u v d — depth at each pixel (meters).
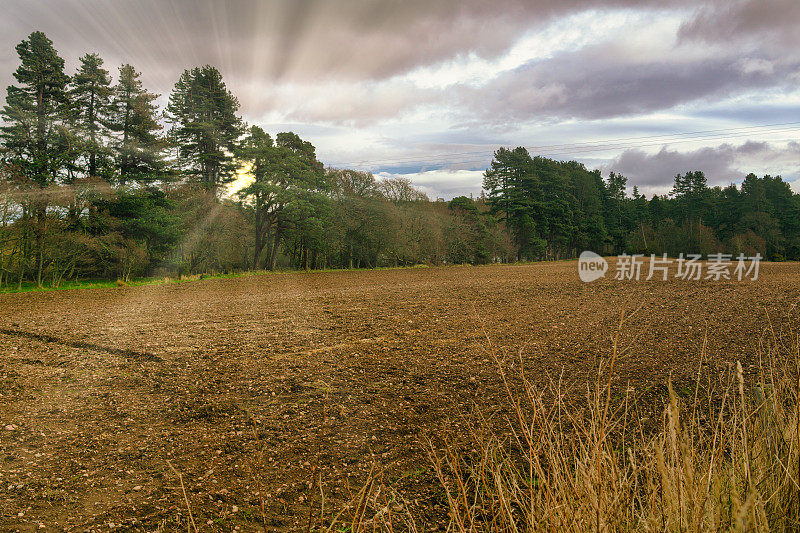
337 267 54.34
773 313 11.85
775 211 83.75
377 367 7.46
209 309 15.44
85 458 4.14
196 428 4.89
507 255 70.25
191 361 7.86
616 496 1.94
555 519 2.02
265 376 6.95
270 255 48.62
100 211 35.25
